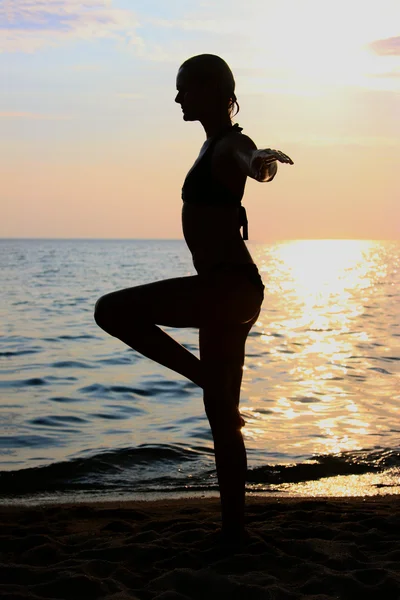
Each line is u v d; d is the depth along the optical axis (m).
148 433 8.36
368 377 12.53
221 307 3.20
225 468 3.44
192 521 4.24
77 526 4.36
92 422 8.91
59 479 6.57
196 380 3.35
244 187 3.30
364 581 3.15
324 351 16.20
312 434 8.30
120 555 3.49
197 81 3.33
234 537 3.51
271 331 20.59
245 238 3.35
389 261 105.81
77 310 26.00
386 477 6.61
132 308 3.14
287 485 6.35
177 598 2.86
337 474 6.73
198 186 3.24
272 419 9.11
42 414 9.30
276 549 3.46
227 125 3.39
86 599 2.94
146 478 6.62
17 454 7.42
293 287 43.69
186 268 72.12
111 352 15.39
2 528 4.18
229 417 3.40
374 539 3.82
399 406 9.99
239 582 3.05
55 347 16.22
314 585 3.04
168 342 3.26
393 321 23.83
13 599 2.89
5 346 16.38
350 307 29.50
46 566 3.38
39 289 37.81
